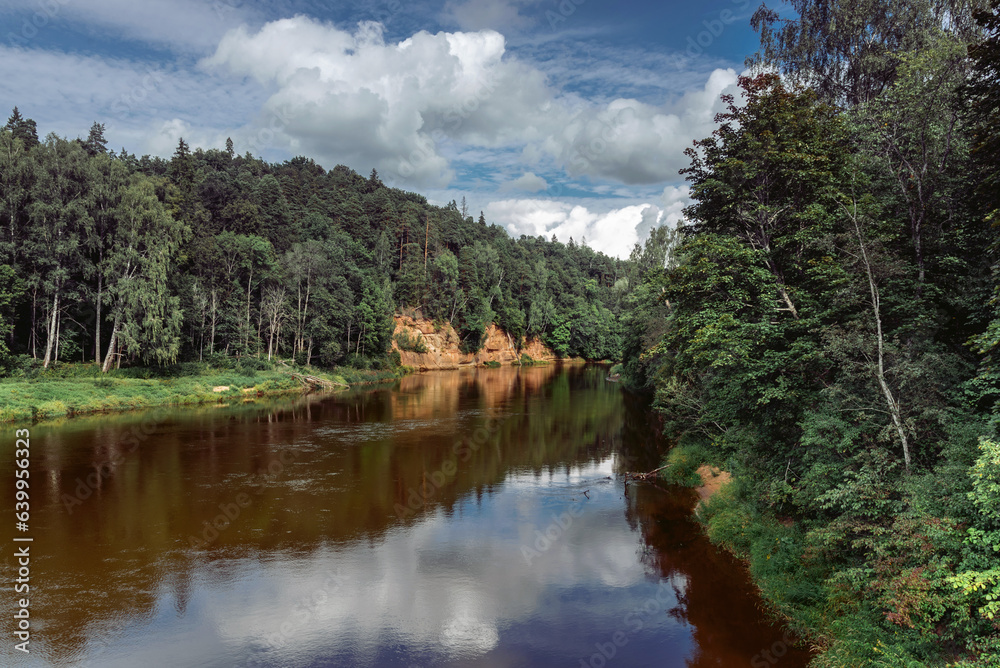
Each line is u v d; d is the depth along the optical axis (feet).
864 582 37.19
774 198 63.82
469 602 48.73
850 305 49.08
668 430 110.93
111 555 57.52
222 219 245.65
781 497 51.96
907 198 55.36
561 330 425.28
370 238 338.75
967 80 51.06
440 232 379.96
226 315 203.00
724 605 47.39
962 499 32.04
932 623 32.40
